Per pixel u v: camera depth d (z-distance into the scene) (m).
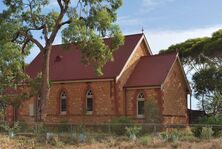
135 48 50.41
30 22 44.22
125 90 48.03
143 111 46.47
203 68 66.56
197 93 62.44
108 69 48.69
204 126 35.78
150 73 48.16
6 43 40.34
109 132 39.56
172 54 49.31
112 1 42.22
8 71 43.12
